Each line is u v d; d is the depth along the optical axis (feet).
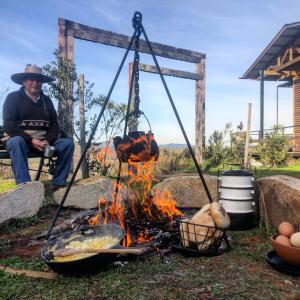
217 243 10.80
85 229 10.84
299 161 52.29
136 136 12.85
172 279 8.84
